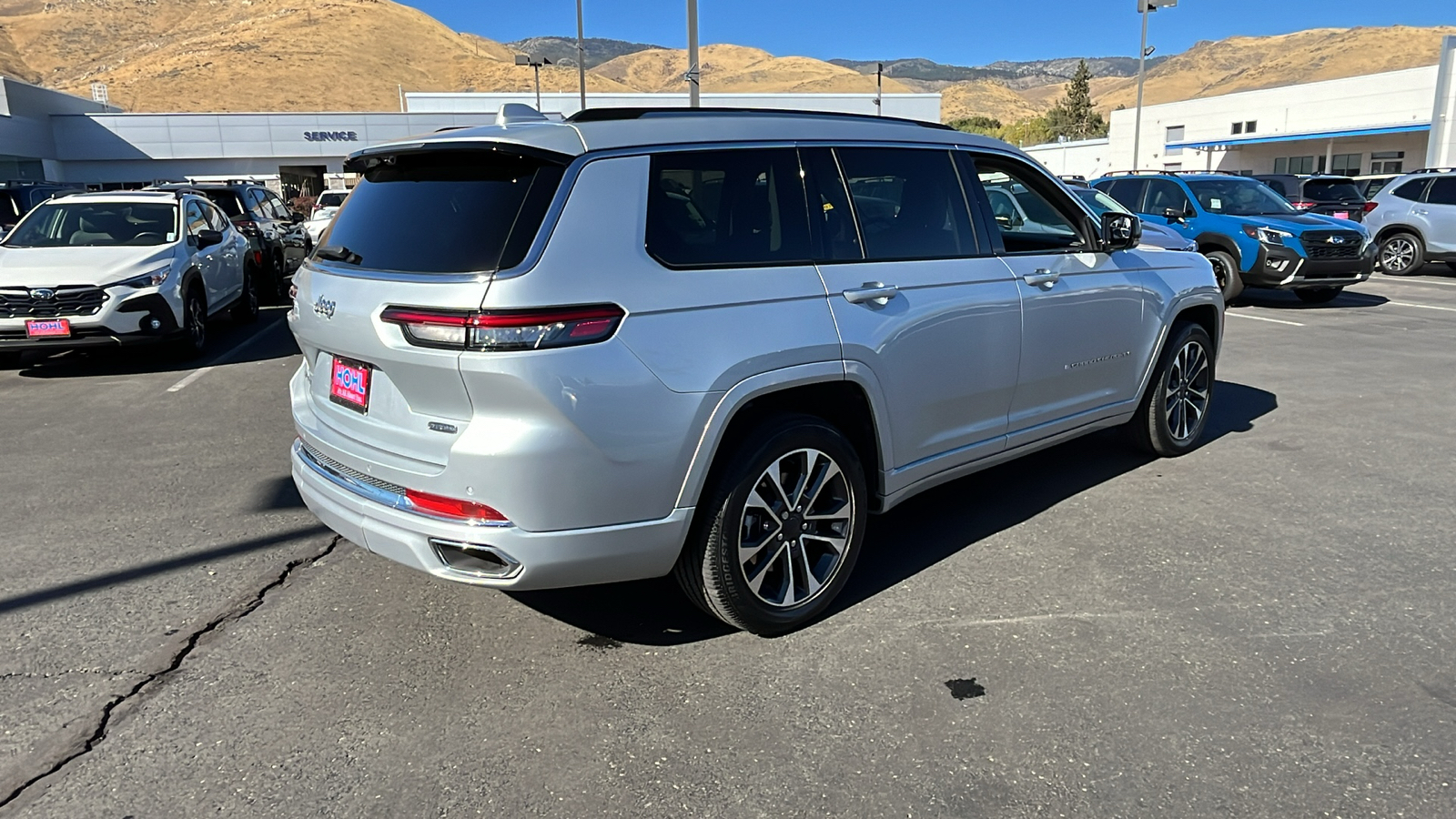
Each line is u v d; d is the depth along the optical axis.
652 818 2.46
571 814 2.48
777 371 3.14
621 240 2.90
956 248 3.94
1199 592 3.72
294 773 2.67
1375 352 8.73
